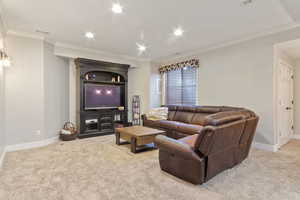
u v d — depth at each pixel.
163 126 4.35
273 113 3.43
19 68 3.56
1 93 3.00
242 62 3.92
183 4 2.49
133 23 3.16
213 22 3.10
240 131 2.39
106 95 5.27
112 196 1.88
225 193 1.93
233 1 2.40
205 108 4.25
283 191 1.97
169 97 6.11
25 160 2.91
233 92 4.10
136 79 6.13
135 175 2.37
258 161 2.86
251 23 3.12
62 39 4.02
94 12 2.74
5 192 1.95
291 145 3.80
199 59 4.93
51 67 4.16
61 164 2.75
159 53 5.29
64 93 4.63
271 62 3.45
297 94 4.46
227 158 2.38
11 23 3.13
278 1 2.39
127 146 3.77
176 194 1.91
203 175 2.04
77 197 1.86
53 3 2.46
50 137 4.09
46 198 1.84
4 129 3.27
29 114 3.67
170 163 2.36
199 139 1.96
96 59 5.05
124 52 5.18
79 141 4.22
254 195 1.89
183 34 3.68
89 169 2.56
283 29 3.27
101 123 5.00
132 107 6.10
